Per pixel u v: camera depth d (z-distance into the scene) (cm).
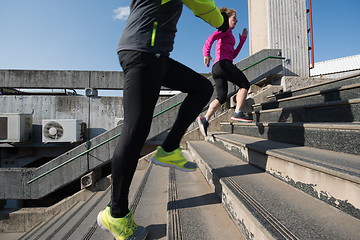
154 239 125
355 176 80
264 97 421
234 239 105
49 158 539
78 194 360
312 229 76
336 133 135
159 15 108
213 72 280
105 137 363
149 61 104
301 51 473
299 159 115
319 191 103
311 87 273
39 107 471
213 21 127
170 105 373
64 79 477
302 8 478
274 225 79
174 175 232
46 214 352
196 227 116
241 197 109
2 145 434
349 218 84
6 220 353
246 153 198
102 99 483
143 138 105
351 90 185
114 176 104
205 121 268
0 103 468
